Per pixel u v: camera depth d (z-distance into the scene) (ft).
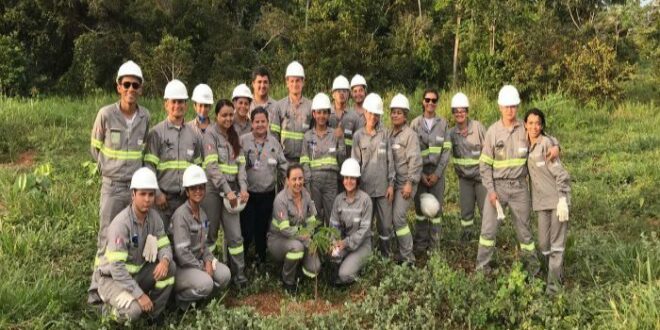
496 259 23.06
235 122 23.09
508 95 20.77
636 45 73.00
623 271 20.77
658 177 33.32
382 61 67.97
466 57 68.03
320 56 65.57
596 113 54.85
